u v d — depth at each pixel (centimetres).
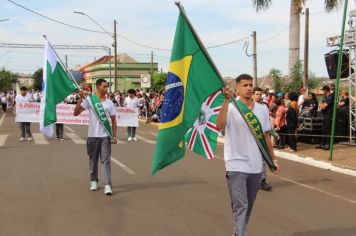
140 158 1321
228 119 530
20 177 1005
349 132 1603
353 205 793
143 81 3409
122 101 3491
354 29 1526
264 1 2152
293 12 2106
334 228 654
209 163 1245
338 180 1027
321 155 1361
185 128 564
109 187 844
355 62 1534
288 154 1394
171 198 823
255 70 2912
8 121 2916
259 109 547
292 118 1460
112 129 854
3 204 769
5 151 1452
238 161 526
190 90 557
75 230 630
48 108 866
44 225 652
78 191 870
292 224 671
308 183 989
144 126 2650
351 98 1558
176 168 1155
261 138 532
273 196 856
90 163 868
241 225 521
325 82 2831
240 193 525
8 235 607
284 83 2469
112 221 674
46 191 868
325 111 1498
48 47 869
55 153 1405
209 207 760
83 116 1841
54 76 862
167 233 620
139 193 859
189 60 553
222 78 532
